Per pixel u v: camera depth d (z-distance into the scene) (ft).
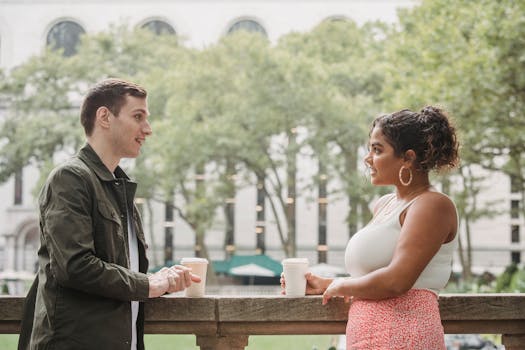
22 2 144.66
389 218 7.98
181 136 90.12
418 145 7.99
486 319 8.95
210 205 97.55
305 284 9.01
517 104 45.16
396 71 55.11
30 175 138.31
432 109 8.20
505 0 43.39
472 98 45.06
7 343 29.71
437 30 47.19
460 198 75.36
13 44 144.56
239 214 138.82
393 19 142.41
